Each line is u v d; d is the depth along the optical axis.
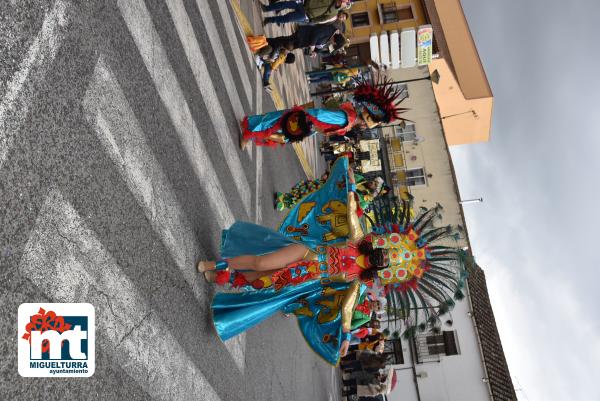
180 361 3.42
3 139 2.09
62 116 2.47
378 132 22.34
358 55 23.31
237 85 5.87
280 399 5.93
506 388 17.00
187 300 3.68
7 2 2.18
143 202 3.18
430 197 22.05
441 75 24.11
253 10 8.00
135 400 2.83
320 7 7.83
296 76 11.91
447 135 27.19
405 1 23.70
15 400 2.02
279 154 7.95
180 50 4.12
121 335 2.75
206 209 4.27
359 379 13.16
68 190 2.46
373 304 5.09
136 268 3.01
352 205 4.36
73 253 2.45
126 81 3.12
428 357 16.75
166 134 3.64
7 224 2.07
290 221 4.73
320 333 4.66
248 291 4.23
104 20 2.96
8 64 2.15
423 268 4.41
